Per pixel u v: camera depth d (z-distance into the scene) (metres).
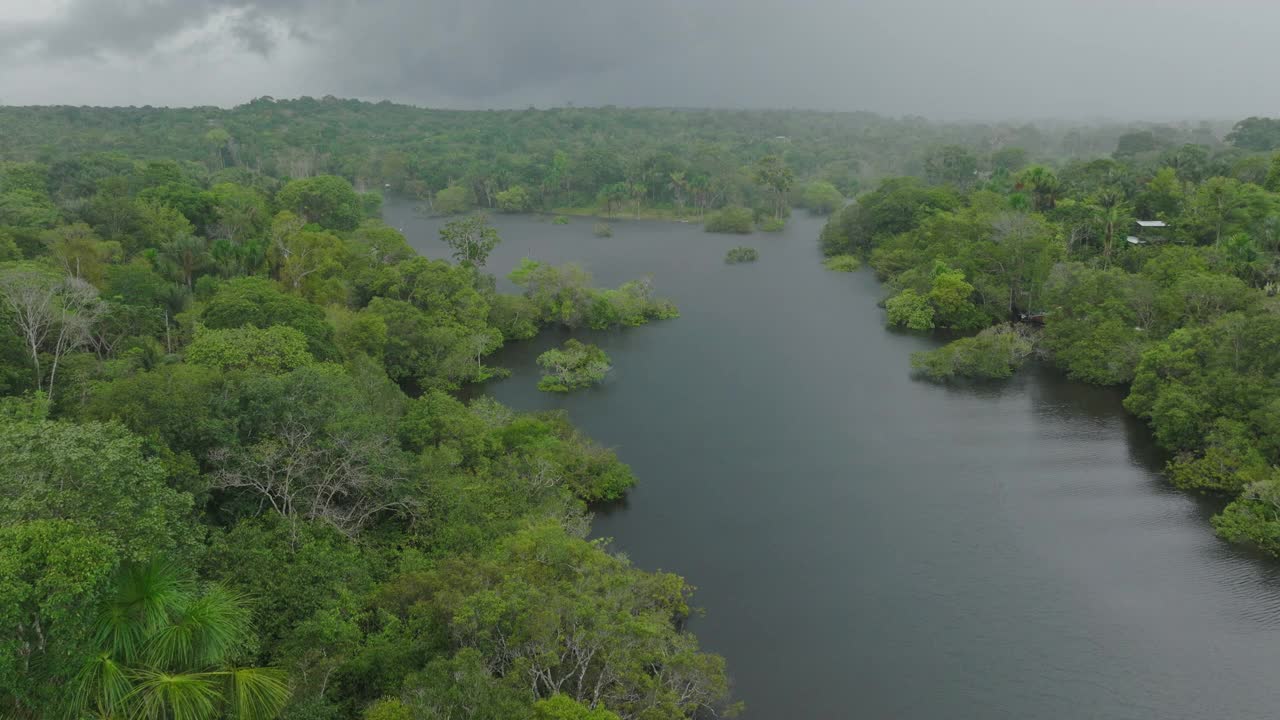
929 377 104.81
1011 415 91.19
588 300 131.00
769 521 69.50
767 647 53.69
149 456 45.41
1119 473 76.31
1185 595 57.88
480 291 127.81
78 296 71.62
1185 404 76.44
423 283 117.94
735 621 56.38
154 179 158.00
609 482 73.44
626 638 41.16
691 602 58.47
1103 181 165.75
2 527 26.33
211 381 53.72
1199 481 72.00
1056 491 73.38
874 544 65.62
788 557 64.06
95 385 56.28
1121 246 129.00
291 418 51.75
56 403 55.53
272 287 91.06
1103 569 61.28
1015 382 101.81
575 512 63.94
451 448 65.69
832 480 76.75
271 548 44.19
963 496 73.06
